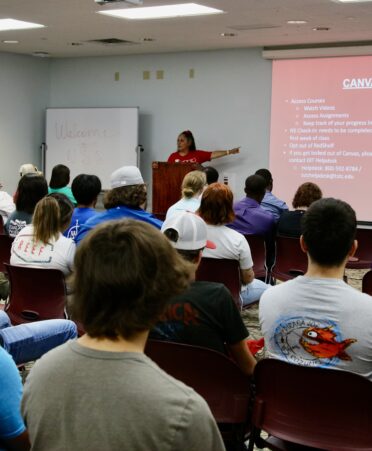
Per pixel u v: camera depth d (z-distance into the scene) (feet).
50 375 3.17
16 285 11.00
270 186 19.86
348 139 28.37
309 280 6.15
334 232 5.97
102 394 3.03
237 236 12.12
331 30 24.50
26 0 19.79
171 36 26.73
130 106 33.71
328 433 6.03
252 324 15.83
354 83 27.99
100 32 25.98
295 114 29.35
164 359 6.45
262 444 6.58
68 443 3.03
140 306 3.14
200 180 15.33
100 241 3.22
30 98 35.12
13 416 4.53
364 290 11.94
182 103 32.17
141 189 12.01
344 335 5.98
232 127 30.94
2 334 8.84
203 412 3.01
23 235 11.19
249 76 30.27
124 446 2.94
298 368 5.90
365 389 5.72
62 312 10.70
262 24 23.41
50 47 31.01
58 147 35.14
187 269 3.34
